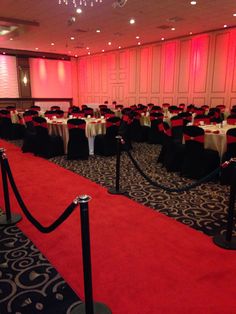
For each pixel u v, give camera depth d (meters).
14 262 2.35
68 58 17.19
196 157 4.48
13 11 8.06
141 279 2.10
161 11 8.02
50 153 6.13
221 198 3.72
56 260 2.37
